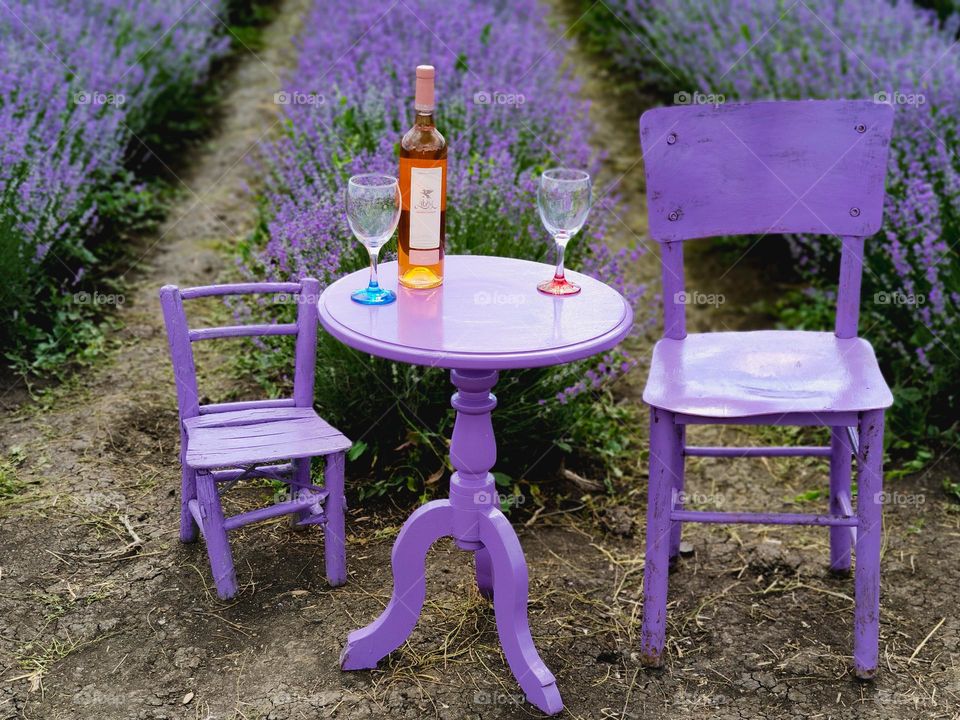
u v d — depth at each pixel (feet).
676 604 9.38
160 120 20.12
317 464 10.99
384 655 8.38
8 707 7.88
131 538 9.98
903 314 12.84
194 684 8.18
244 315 12.42
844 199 8.86
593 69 25.13
